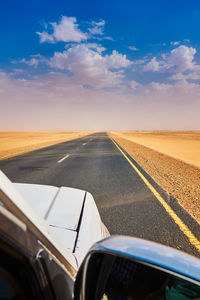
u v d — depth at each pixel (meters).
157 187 6.28
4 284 0.59
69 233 1.50
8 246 0.54
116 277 0.92
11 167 9.51
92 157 13.20
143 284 0.89
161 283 0.86
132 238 1.01
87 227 1.63
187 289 0.81
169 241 3.18
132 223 3.79
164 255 0.89
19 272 0.57
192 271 0.83
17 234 0.58
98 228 1.87
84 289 0.86
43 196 2.05
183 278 0.82
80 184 6.49
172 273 0.82
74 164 10.40
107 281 0.90
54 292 0.76
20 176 7.61
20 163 10.70
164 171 8.97
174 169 9.59
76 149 18.89
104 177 7.48
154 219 3.98
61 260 0.92
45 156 13.78
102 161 11.46
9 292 0.59
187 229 3.58
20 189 2.21
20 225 0.62
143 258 0.87
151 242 0.99
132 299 0.88
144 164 10.62
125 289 0.89
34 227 0.72
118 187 6.19
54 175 7.78
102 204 4.78
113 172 8.40
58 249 0.92
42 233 0.78
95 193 5.60
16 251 0.56
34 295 0.62
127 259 0.94
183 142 35.22
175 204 4.84
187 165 10.86
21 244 0.58
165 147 23.72
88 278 0.88
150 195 5.48
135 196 5.38
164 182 6.96
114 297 0.88
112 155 14.31
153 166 10.13
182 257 0.90
